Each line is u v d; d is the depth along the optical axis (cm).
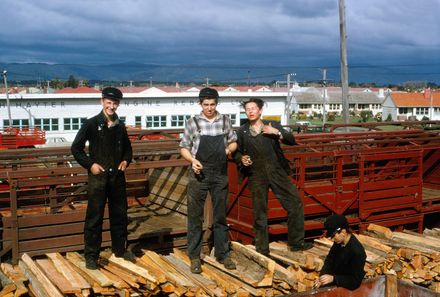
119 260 708
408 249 852
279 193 774
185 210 958
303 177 908
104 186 671
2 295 605
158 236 832
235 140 716
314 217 955
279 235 929
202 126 694
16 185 724
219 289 671
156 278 648
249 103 733
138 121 4634
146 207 1054
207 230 842
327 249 820
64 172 758
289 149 922
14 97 4191
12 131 3033
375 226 959
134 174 1100
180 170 988
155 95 4650
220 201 715
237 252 768
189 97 4788
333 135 1112
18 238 730
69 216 762
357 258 649
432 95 11225
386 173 1009
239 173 771
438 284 856
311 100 12631
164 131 1216
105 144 665
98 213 674
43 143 2947
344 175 1130
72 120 4406
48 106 4306
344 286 646
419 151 1034
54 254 737
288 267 740
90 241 678
